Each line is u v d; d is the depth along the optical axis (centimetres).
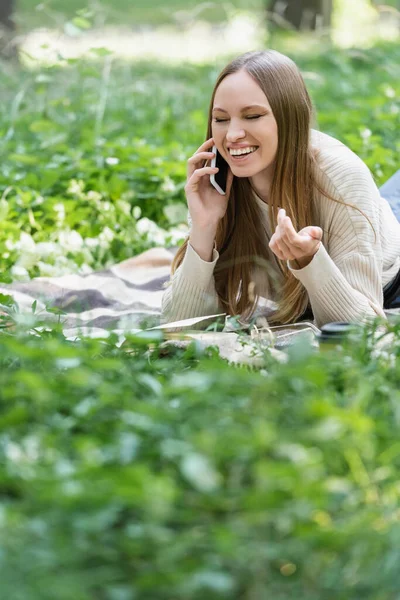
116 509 278
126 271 681
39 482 286
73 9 2336
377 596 268
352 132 1038
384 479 307
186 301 535
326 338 436
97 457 302
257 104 497
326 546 277
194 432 313
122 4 2742
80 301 625
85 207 801
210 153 526
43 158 913
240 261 543
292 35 1862
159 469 307
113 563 274
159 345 455
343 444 309
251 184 534
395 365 391
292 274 521
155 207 823
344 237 516
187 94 1276
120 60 1440
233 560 274
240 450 299
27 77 1182
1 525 272
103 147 926
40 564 260
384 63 1566
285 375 346
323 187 519
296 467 287
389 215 573
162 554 270
